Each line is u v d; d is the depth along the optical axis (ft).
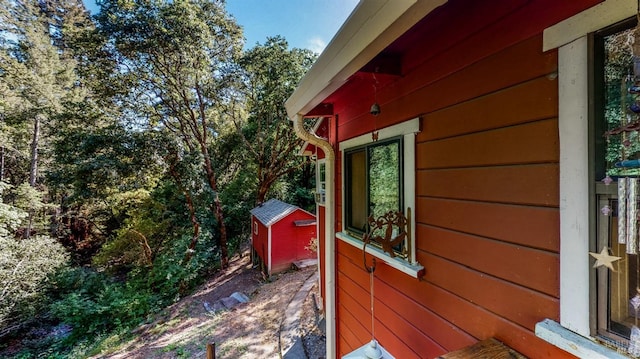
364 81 8.07
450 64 4.96
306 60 40.98
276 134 43.45
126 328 25.23
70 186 31.83
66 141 30.07
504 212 3.96
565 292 3.18
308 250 35.60
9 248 28.09
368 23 4.01
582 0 2.99
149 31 28.91
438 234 5.32
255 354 17.46
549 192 3.36
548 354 3.37
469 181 4.57
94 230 52.95
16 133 43.16
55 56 46.34
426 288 5.69
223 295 29.96
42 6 55.21
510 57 3.85
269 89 39.19
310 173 55.67
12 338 25.53
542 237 3.45
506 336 3.92
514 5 3.80
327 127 12.75
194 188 35.37
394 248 6.66
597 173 2.88
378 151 7.53
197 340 20.39
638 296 2.46
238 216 47.88
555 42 3.26
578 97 3.01
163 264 33.30
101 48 29.91
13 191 38.63
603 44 2.85
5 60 39.42
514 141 3.80
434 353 5.49
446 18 4.80
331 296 10.67
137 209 39.91
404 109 6.34
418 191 5.90
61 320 27.68
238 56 36.86
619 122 2.70
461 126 4.73
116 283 33.12
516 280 3.78
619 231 2.61
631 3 2.53
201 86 35.09
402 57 6.31
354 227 9.25
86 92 40.83
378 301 7.70
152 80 32.42
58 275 29.68
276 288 28.45
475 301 4.47
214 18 34.06
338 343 10.68
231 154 45.88
